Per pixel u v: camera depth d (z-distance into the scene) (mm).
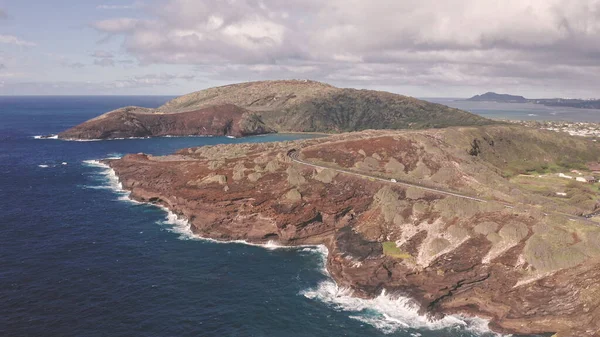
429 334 56062
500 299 60344
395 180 99062
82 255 77438
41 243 82375
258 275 72250
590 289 57250
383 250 73438
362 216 89250
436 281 64688
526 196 91188
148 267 73625
